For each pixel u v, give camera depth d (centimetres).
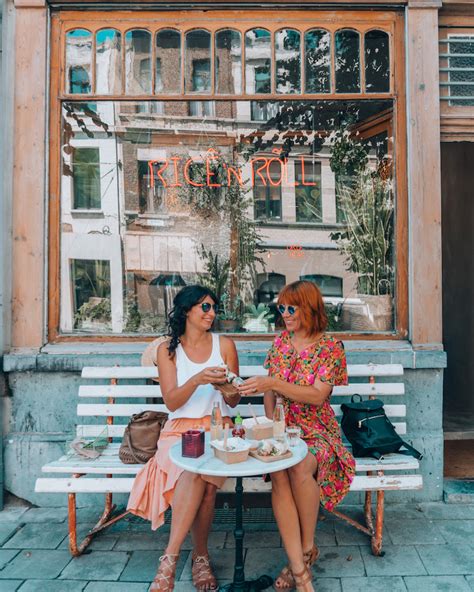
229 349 328
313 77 413
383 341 403
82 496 392
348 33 410
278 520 279
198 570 293
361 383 393
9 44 395
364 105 413
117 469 315
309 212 425
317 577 300
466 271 619
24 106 397
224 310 422
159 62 413
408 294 404
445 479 409
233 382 292
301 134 422
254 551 327
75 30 409
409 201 400
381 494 318
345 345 397
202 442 276
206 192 425
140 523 362
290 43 412
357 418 329
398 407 358
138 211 421
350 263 420
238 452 264
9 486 393
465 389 620
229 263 426
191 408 317
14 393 395
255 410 361
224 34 412
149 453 320
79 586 294
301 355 312
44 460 390
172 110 418
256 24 409
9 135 394
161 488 296
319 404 302
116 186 418
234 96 415
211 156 424
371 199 416
